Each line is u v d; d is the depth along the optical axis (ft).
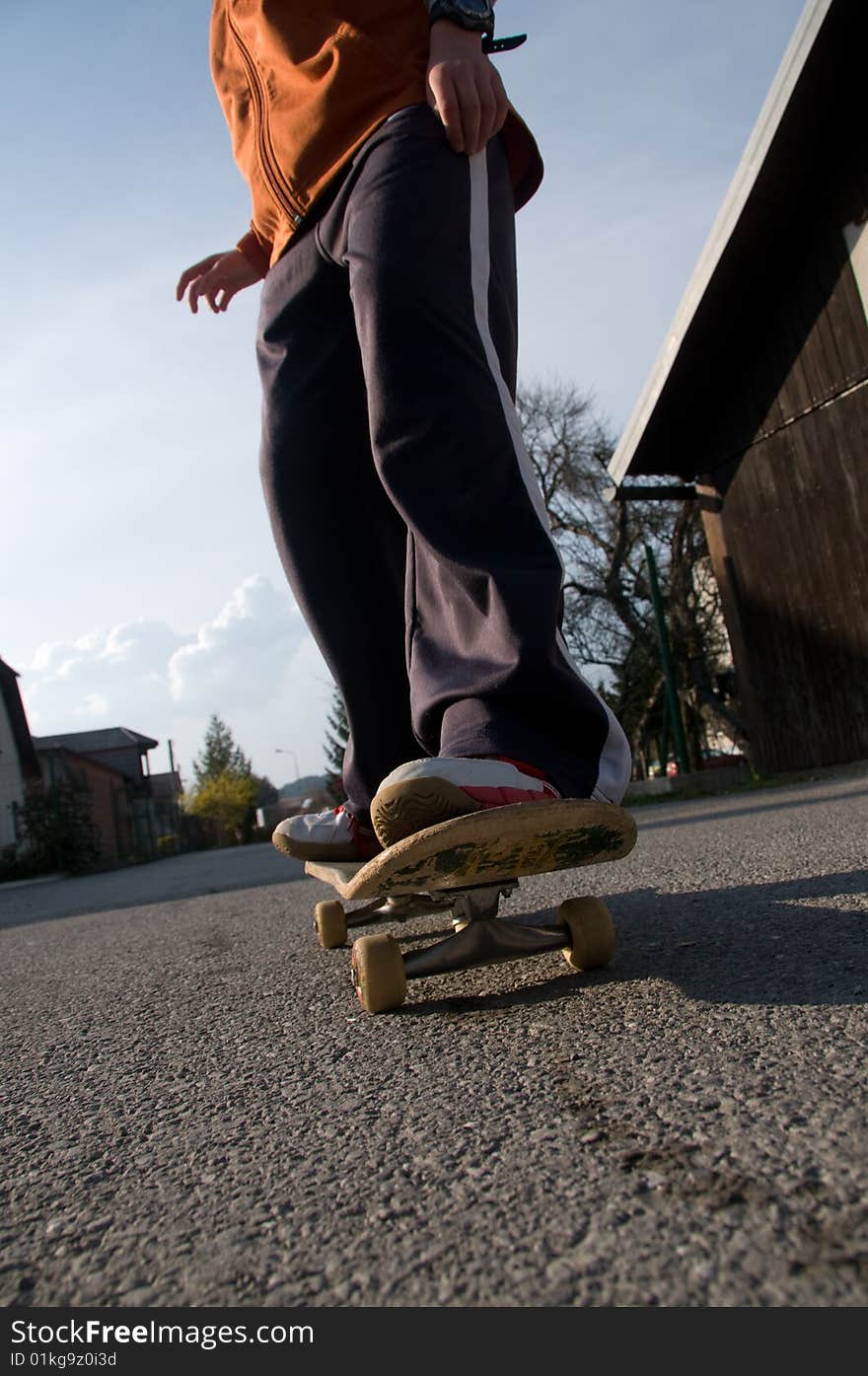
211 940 10.77
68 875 79.51
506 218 6.20
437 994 5.55
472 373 5.60
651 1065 3.75
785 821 15.58
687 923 6.72
